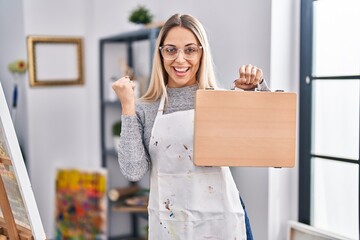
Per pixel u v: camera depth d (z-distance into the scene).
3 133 1.42
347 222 2.17
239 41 2.38
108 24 3.45
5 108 1.41
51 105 3.58
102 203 3.32
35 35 3.48
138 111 1.55
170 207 1.52
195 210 1.50
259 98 1.40
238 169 2.46
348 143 2.16
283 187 2.35
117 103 3.28
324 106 2.25
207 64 1.51
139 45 3.40
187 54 1.47
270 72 2.24
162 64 1.54
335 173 2.22
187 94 1.54
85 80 3.71
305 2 2.25
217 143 1.39
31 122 3.51
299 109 2.33
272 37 2.22
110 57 3.47
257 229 2.37
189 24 1.47
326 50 2.22
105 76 3.46
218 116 1.38
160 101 1.55
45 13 3.52
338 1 2.15
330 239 2.13
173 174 1.51
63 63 3.60
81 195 3.40
